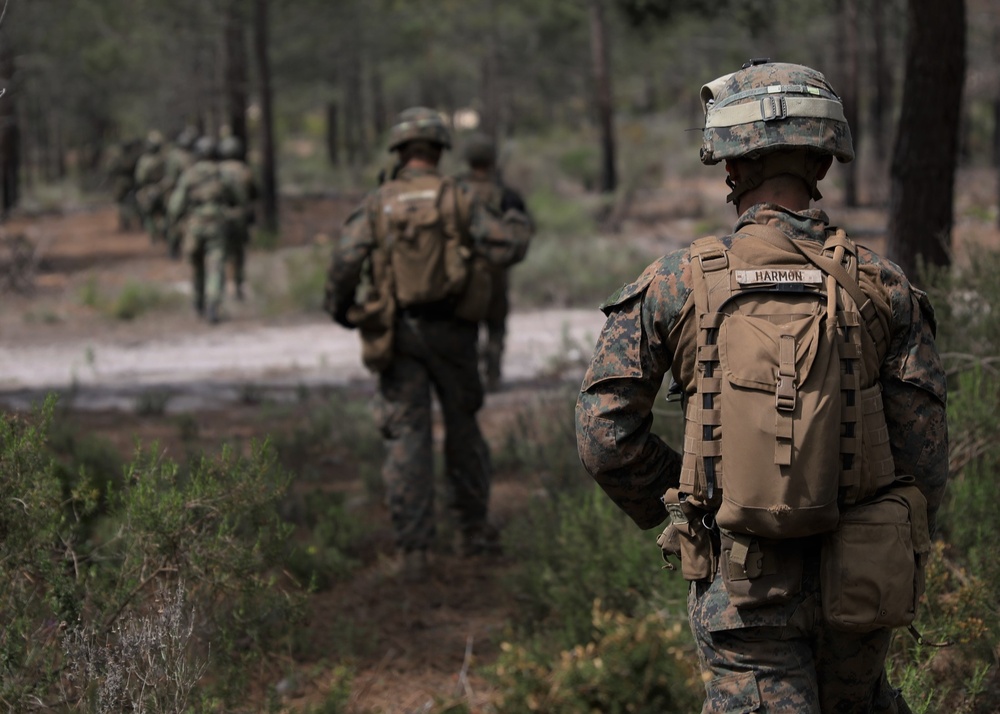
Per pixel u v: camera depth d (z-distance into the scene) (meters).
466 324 8.37
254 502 5.41
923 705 4.81
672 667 5.65
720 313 3.56
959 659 5.50
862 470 3.50
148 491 5.22
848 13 34.09
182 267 30.89
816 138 3.73
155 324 22.64
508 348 18.88
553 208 38.34
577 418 3.85
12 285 26.38
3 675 4.55
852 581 3.42
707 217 38.91
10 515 4.79
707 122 3.92
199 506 5.33
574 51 59.12
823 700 3.74
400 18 56.44
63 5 34.97
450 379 8.41
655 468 3.87
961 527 6.36
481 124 61.69
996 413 7.14
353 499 10.64
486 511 8.85
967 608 5.39
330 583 8.38
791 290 3.55
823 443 3.36
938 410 3.66
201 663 5.05
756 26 17.72
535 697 5.68
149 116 59.94
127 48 41.94
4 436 4.85
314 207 44.88
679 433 7.95
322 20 51.34
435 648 7.15
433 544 8.41
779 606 3.53
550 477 9.34
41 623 4.93
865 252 3.73
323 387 16.50
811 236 3.75
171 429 13.44
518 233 8.26
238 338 21.05
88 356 17.64
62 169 74.19
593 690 5.70
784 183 3.81
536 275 24.86
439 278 8.06
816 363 3.45
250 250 32.88
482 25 54.59
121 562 5.60
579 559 7.09
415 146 8.27
